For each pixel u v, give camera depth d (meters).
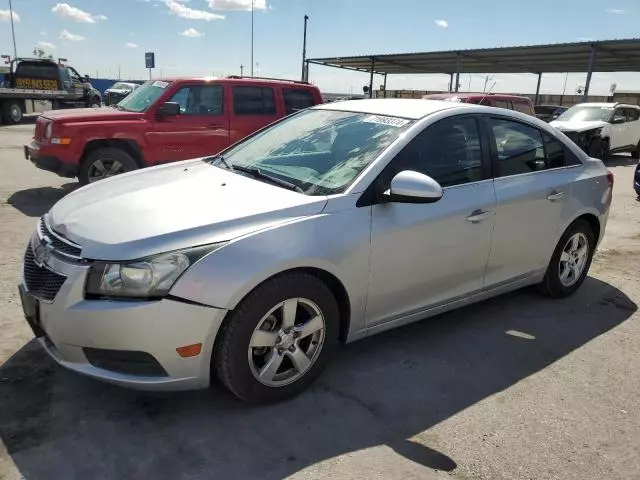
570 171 4.50
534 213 4.13
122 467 2.50
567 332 4.12
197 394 3.10
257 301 2.79
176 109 8.34
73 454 2.57
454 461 2.65
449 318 4.29
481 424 2.95
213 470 2.51
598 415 3.08
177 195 3.18
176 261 2.62
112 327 2.59
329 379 3.33
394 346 3.79
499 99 13.68
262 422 2.88
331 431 2.83
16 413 2.85
